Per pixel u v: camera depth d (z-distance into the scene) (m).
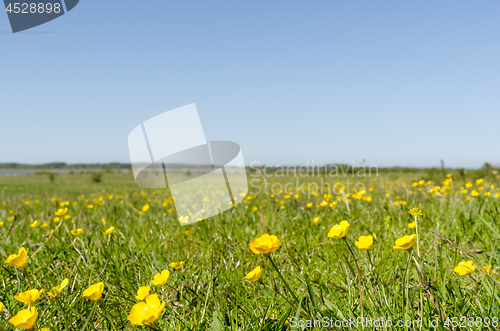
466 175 8.43
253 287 2.04
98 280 2.10
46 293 1.89
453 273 1.80
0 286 2.12
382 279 1.90
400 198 4.27
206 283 2.06
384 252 2.38
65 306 1.65
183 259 2.53
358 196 3.97
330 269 2.27
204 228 3.56
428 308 1.46
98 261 2.43
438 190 4.25
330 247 2.71
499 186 5.68
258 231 3.28
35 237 3.23
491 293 1.50
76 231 2.36
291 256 2.39
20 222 3.98
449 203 4.02
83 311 1.76
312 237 3.07
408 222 3.25
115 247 2.78
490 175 7.57
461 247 2.27
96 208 5.47
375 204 4.27
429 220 3.19
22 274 2.20
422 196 4.55
